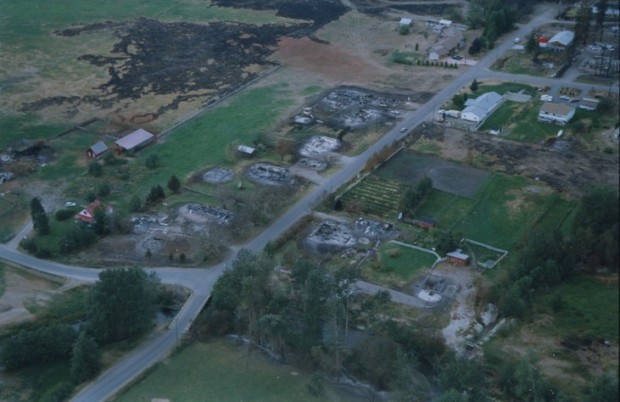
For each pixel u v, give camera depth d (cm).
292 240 9494
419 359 7331
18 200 10525
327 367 7156
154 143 12194
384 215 10062
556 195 10388
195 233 9644
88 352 7225
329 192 10569
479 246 9388
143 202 10400
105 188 10606
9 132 12431
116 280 7700
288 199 10450
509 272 8725
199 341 7750
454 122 12625
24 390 7156
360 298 8338
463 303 8331
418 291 8531
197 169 11306
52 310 8244
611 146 11675
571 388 6962
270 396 6938
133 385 7106
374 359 6988
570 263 8694
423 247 9369
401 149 11788
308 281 7169
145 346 7669
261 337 7612
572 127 12188
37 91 14025
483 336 7788
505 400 6888
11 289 8594
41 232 9725
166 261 9106
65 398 6956
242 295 7375
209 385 7112
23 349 7394
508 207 10181
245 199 10162
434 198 10431
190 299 8375
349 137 12256
